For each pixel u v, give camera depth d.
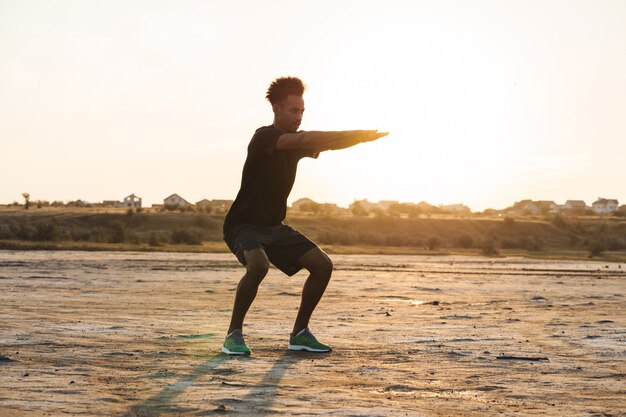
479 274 30.97
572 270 37.84
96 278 21.45
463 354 6.75
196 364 5.79
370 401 4.45
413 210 192.00
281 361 6.08
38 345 6.77
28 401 4.25
